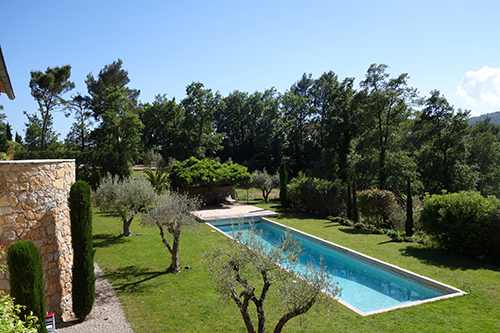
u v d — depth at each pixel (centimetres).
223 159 5662
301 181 2242
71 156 2731
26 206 625
